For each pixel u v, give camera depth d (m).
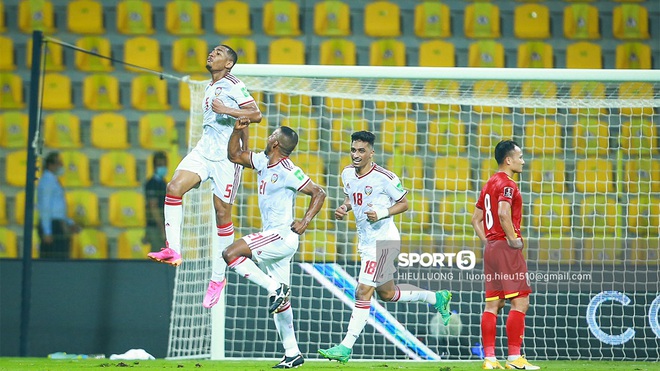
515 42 45.03
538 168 38.59
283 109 39.91
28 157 30.75
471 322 30.97
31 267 31.19
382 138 39.59
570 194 35.31
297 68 28.12
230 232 23.30
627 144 38.28
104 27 45.59
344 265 31.61
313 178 39.41
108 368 22.33
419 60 44.78
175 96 44.31
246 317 31.41
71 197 41.94
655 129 37.91
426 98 31.25
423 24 45.56
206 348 31.91
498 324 31.17
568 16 45.31
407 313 30.92
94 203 41.91
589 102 31.95
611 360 30.36
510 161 22.64
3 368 22.33
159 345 31.83
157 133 43.62
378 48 44.84
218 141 22.61
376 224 24.14
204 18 45.81
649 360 30.30
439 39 45.34
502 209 22.09
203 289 31.84
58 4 45.69
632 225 36.81
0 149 43.25
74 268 32.44
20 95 44.44
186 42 45.12
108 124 43.69
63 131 43.50
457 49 44.91
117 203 41.94
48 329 32.09
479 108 39.78
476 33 45.38
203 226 31.75
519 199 22.50
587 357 30.61
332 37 45.41
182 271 32.12
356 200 24.28
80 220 41.69
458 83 38.47
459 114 39.62
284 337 22.78
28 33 45.28
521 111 39.72
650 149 34.06
